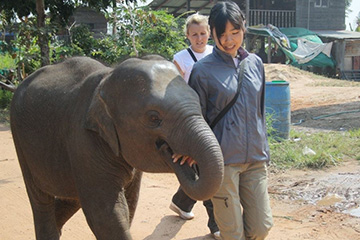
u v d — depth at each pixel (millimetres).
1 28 19172
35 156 4195
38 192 4484
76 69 4184
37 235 4488
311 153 8258
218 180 2881
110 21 14789
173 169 3143
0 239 5336
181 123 3049
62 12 15852
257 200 3670
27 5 15062
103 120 3361
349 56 31156
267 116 9234
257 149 3623
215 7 3580
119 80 3299
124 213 3596
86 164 3586
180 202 5594
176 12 36281
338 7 35969
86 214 3635
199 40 4863
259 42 36469
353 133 9742
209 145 2930
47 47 14453
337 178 7078
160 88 3170
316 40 31281
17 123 4383
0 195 6848
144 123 3170
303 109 14281
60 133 3887
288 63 31625
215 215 3664
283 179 7184
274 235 5148
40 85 4297
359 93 17234
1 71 17219
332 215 5711
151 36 13406
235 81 3588
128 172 3670
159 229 5410
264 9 35719
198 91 3602
